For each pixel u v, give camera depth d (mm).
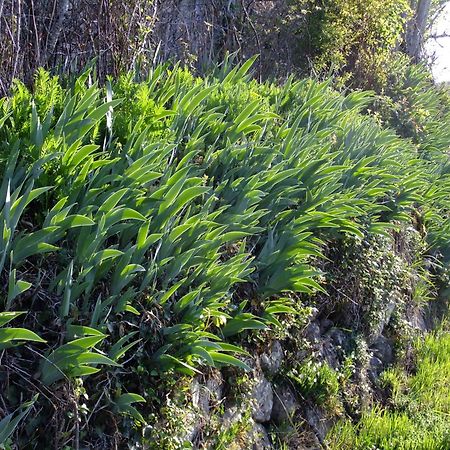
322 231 5297
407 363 6027
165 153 3812
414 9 14227
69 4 5383
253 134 5473
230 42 8547
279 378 4379
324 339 5023
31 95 3746
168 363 3242
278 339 4391
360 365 5250
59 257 3164
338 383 4836
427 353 6273
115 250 3039
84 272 2982
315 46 9438
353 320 5410
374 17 9930
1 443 2406
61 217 3002
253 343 4117
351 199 5203
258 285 4289
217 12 8289
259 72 8797
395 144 7379
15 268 2805
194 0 7809
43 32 5172
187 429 3279
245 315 3812
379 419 4805
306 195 4914
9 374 2715
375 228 5914
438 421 5160
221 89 5742
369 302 5586
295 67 9469
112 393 3025
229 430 3674
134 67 5520
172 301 3553
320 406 4566
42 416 2756
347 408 4879
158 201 3518
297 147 5234
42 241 2920
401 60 11297
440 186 8344
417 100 10492
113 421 2945
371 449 4512
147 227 3252
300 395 4477
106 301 3053
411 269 6887
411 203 7012
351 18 9672
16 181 3176
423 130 10180
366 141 6691
